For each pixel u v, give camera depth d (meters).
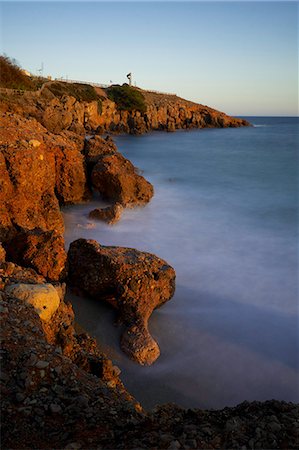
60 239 11.27
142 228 18.53
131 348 9.02
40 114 27.77
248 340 10.21
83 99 72.06
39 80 68.06
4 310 6.66
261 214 22.00
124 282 10.36
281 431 4.50
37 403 4.97
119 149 54.50
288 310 11.74
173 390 8.28
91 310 10.55
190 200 24.70
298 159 44.00
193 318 11.03
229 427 4.54
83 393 5.32
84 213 19.73
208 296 12.34
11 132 17.69
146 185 22.00
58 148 19.77
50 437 4.50
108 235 17.23
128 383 8.33
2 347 5.73
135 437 4.49
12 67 50.97
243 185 29.84
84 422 4.78
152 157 46.28
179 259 15.24
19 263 10.90
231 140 69.75
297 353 9.82
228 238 17.91
